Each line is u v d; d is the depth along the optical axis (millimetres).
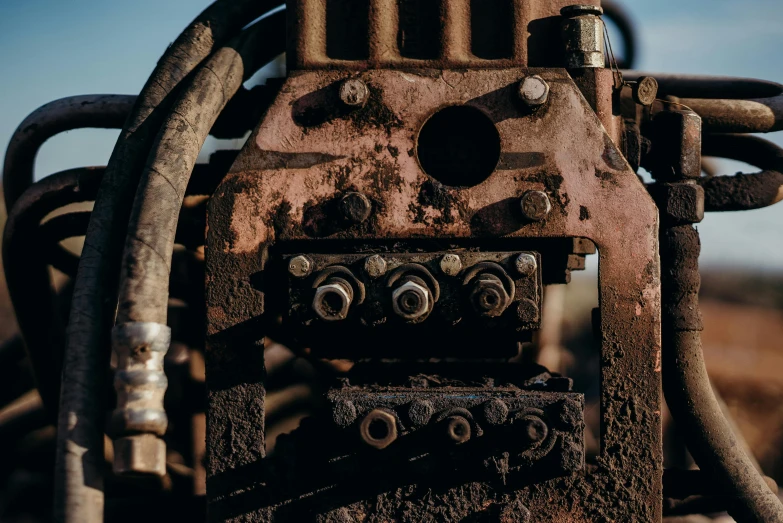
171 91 834
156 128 828
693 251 845
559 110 770
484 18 801
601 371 765
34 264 979
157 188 775
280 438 789
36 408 1136
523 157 770
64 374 790
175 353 1106
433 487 755
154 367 744
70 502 766
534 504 755
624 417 762
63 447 773
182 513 948
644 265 763
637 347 763
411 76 776
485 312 737
